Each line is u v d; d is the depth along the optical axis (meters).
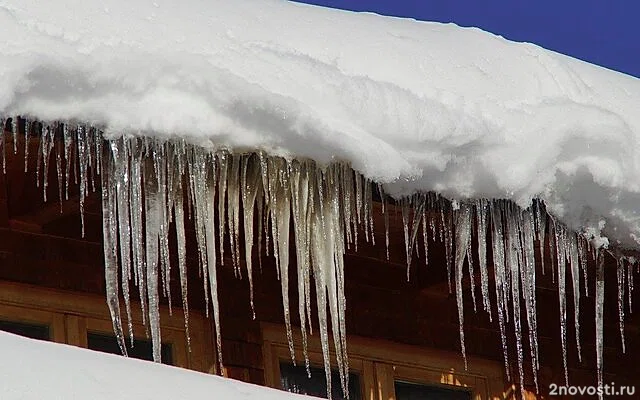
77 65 8.10
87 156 8.29
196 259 10.36
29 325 9.91
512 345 11.53
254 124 8.53
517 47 9.83
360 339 10.88
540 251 10.09
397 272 11.09
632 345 11.94
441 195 9.08
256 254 10.46
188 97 8.41
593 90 9.80
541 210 9.37
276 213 8.81
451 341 11.27
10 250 9.91
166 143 8.43
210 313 10.38
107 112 8.24
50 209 9.81
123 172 8.39
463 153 8.99
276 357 10.52
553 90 9.55
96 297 10.09
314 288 10.68
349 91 8.75
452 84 9.20
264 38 8.89
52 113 8.13
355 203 8.92
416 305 11.18
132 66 8.26
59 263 10.04
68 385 7.43
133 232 8.51
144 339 10.17
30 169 9.20
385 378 10.92
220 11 9.01
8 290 9.84
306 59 8.80
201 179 8.57
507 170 9.09
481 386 11.35
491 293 11.39
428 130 8.84
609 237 9.59
